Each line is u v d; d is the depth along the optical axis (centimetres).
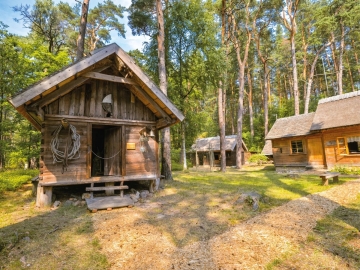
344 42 3238
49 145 688
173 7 1550
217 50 1638
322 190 857
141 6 1831
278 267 322
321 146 1659
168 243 413
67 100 733
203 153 3203
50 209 639
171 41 1605
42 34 1955
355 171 1280
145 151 858
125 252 378
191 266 329
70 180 702
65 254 371
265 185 1038
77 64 648
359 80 3572
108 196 731
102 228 486
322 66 3888
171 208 650
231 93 4019
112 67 789
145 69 1770
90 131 757
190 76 1698
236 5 2438
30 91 592
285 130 1930
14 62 1365
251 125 3609
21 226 493
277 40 3269
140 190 868
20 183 1041
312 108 3397
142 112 875
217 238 431
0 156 1748
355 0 2258
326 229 468
